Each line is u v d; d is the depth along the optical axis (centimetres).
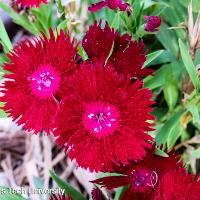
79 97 12
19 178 20
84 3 18
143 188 13
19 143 21
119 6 15
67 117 12
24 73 13
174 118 17
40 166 21
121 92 12
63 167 20
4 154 21
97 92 12
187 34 17
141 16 16
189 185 12
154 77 17
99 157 12
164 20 19
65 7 17
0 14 23
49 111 12
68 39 12
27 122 12
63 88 12
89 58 13
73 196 15
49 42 12
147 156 13
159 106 19
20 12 18
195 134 18
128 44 14
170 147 17
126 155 12
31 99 12
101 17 19
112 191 17
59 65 12
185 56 15
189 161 18
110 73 12
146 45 20
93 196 14
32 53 12
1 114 14
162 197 12
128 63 13
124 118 12
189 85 17
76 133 12
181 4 19
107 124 12
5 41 16
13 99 12
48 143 21
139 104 12
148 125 12
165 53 19
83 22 18
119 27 16
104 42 13
